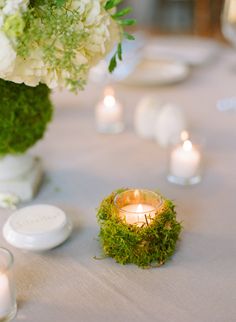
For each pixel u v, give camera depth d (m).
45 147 0.97
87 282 0.65
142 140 1.00
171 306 0.61
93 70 1.28
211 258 0.69
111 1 0.68
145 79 1.21
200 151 0.87
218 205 0.79
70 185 0.85
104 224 0.68
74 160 0.93
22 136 0.78
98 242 0.71
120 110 1.04
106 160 0.93
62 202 0.80
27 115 0.77
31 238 0.68
